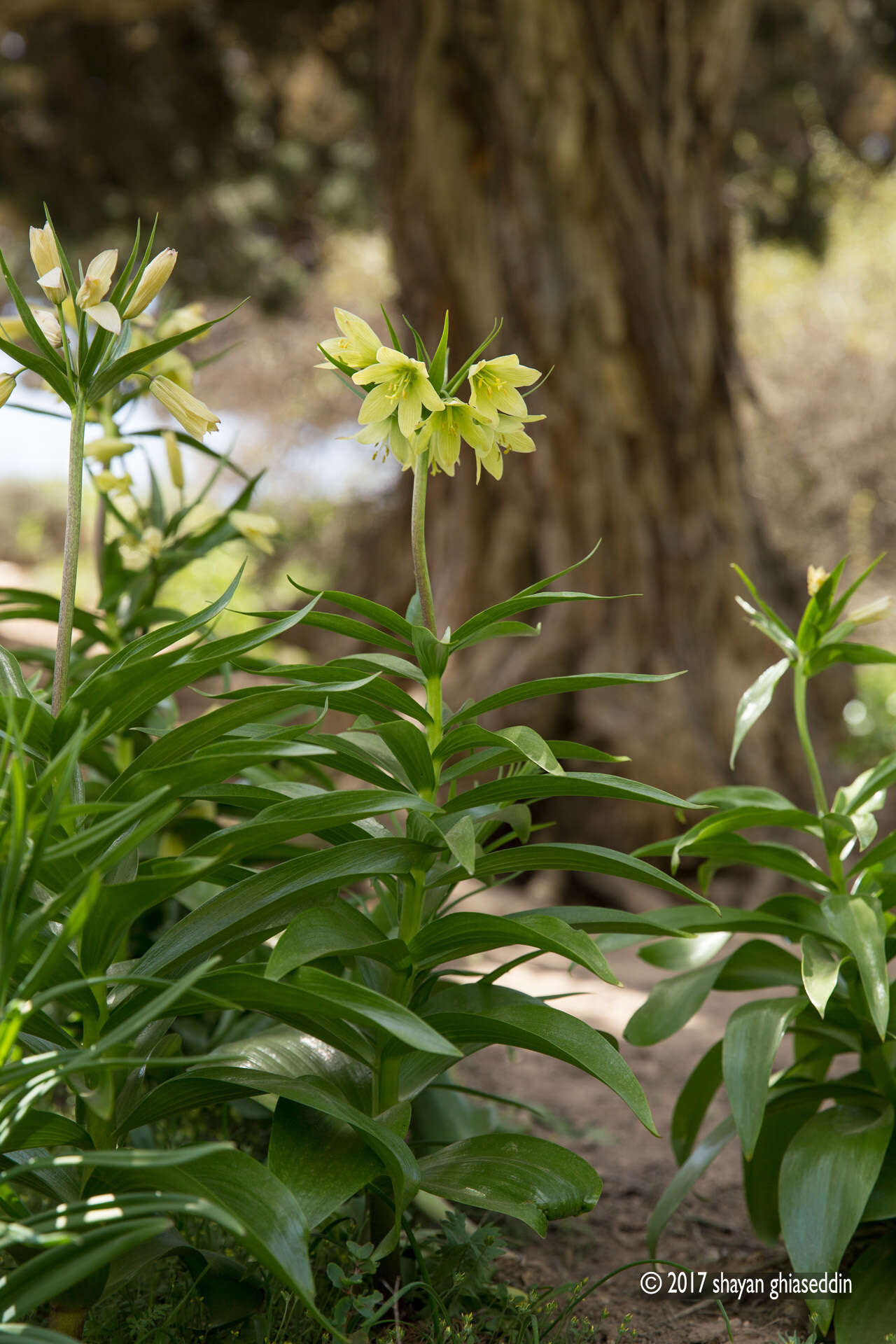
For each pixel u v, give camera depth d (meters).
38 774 2.51
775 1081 2.76
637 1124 3.21
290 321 19.30
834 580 2.68
